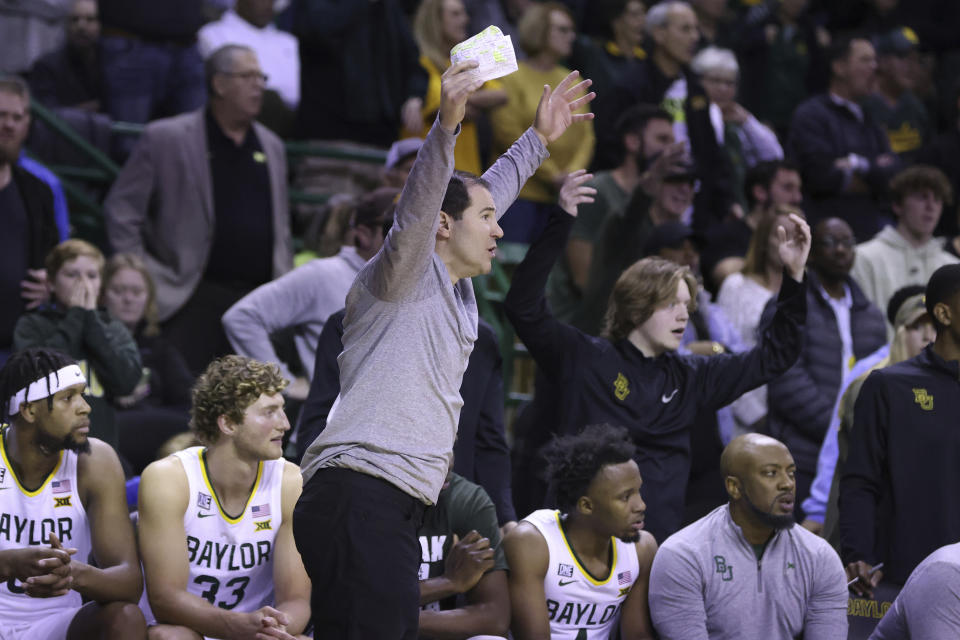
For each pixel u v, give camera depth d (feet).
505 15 98.22
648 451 51.08
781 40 107.04
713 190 83.82
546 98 39.81
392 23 90.38
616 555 47.21
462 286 36.19
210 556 44.27
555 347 50.93
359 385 34.09
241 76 71.82
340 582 33.53
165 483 43.78
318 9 89.30
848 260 65.92
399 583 33.68
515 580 46.21
